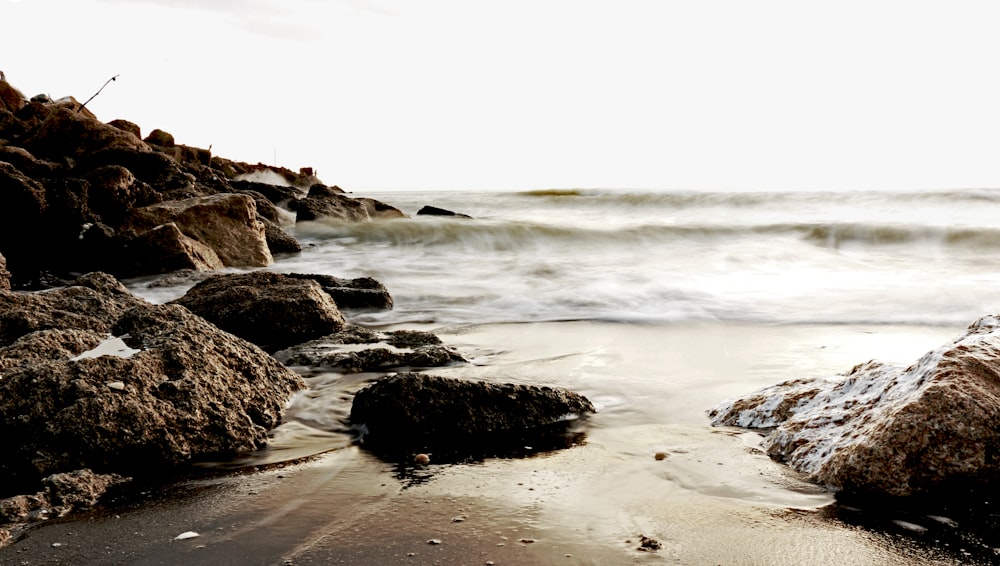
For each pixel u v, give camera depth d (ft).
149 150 61.31
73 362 16.26
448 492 13.92
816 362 24.23
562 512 12.94
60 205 43.37
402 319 33.55
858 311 33.35
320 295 28.76
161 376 17.04
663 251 58.80
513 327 31.37
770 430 17.28
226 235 48.80
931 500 12.98
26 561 11.13
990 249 56.03
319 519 12.69
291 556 11.28
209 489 14.15
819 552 11.35
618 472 14.93
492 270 49.44
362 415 18.06
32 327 21.34
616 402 20.02
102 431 15.08
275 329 27.25
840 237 63.21
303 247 63.31
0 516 12.52
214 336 19.63
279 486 14.30
